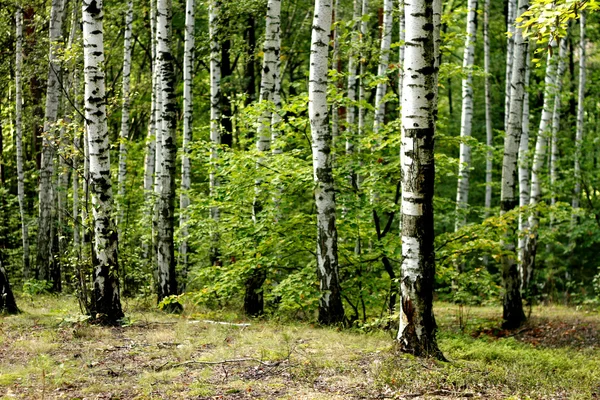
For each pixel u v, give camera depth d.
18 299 13.30
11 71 18.23
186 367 6.57
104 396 5.54
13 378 6.05
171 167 11.77
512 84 11.62
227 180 11.23
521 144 16.30
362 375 6.07
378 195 11.01
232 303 13.19
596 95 20.66
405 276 6.57
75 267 9.84
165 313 11.16
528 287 15.48
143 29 21.25
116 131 24.88
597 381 6.26
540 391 5.69
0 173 21.97
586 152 17.27
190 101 14.78
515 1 16.44
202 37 15.20
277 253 10.59
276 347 7.46
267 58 11.66
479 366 6.51
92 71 9.20
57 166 16.91
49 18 16.00
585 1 6.11
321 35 9.56
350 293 10.54
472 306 15.34
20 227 20.86
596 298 14.55
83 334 8.37
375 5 17.16
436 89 7.48
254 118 10.73
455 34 11.12
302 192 11.12
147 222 14.83
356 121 20.58
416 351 6.54
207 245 14.06
